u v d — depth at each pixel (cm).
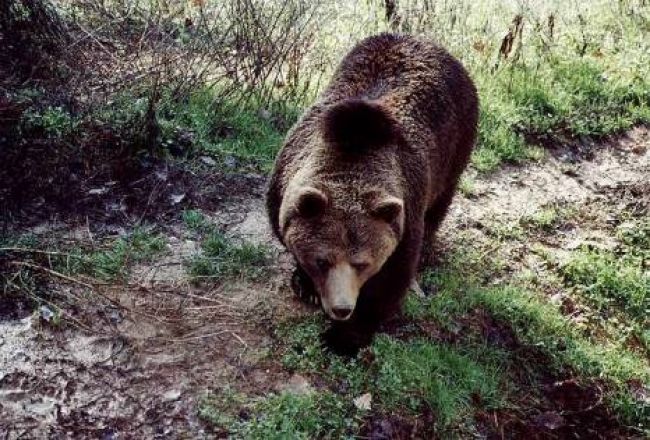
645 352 577
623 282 605
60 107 590
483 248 610
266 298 499
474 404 480
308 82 710
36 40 632
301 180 412
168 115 649
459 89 524
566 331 556
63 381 420
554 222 660
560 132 769
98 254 505
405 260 441
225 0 777
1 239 498
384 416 440
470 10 895
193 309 481
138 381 429
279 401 427
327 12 804
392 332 502
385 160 425
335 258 389
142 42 689
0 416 397
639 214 689
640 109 826
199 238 543
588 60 879
